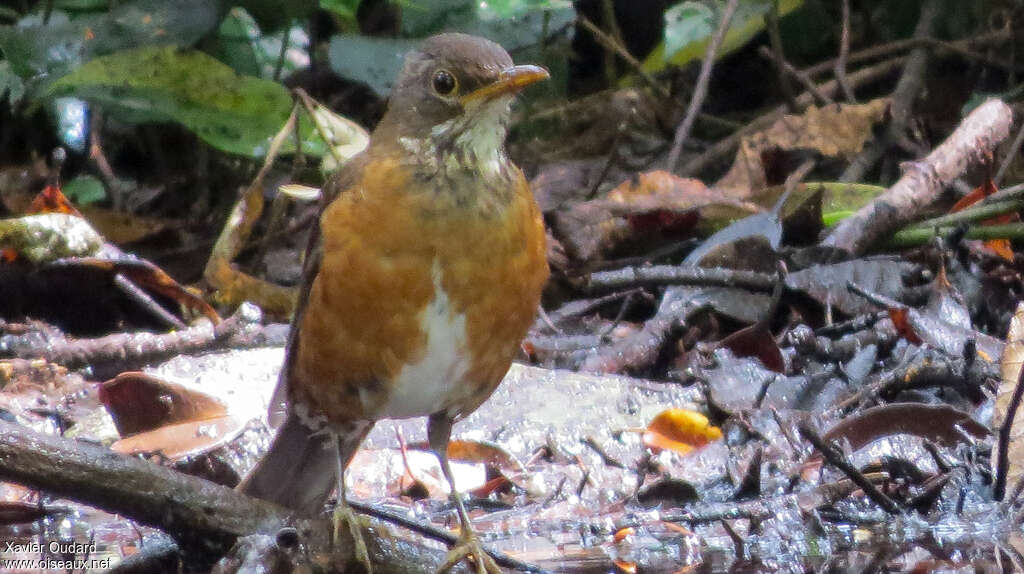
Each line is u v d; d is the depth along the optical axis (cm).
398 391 714
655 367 1085
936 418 909
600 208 1229
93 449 676
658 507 848
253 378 987
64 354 1046
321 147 1259
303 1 1366
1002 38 1525
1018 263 1219
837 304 1108
